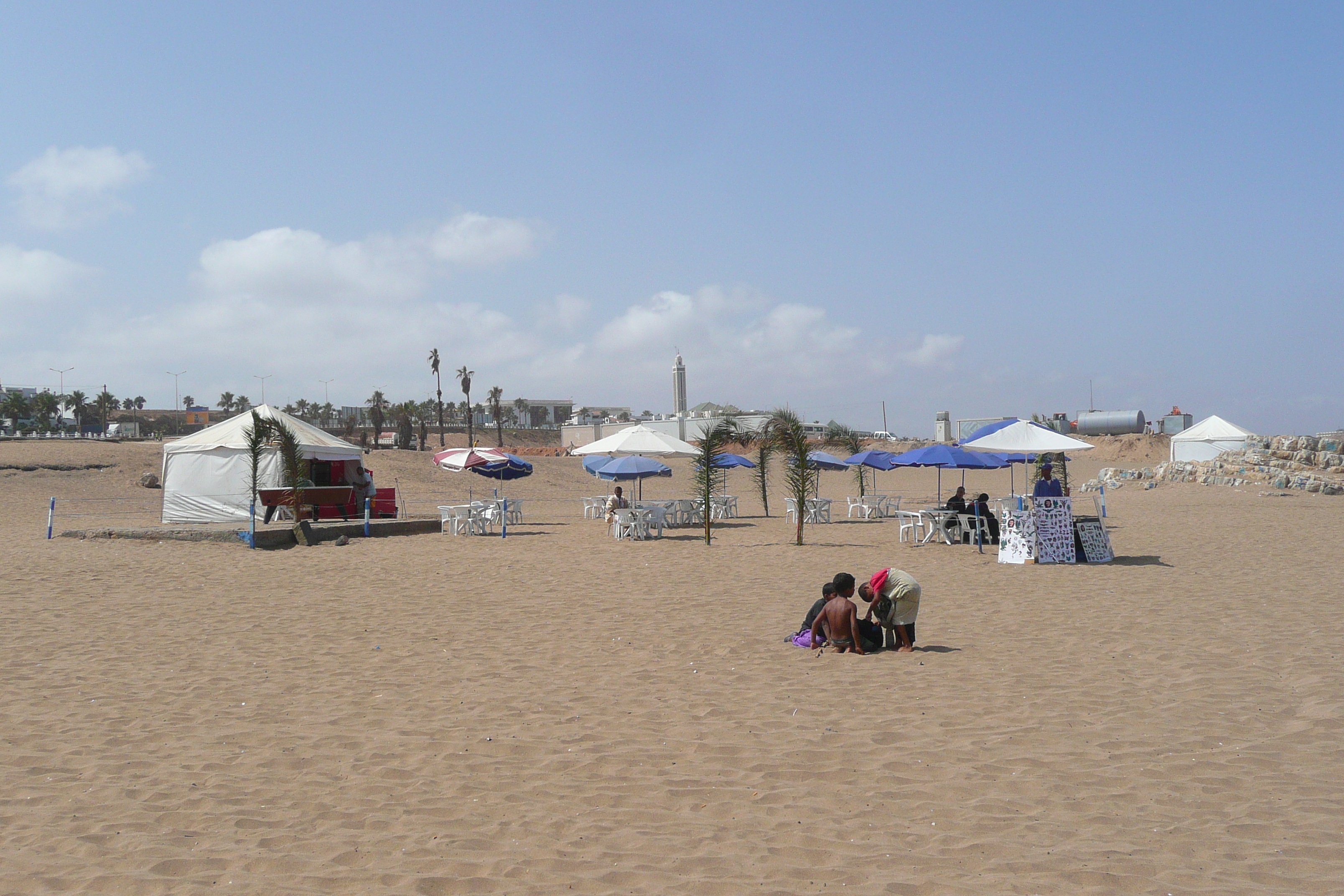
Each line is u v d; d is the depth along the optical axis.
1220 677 7.16
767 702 6.69
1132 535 19.89
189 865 3.95
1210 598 11.12
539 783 5.00
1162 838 4.12
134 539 20.09
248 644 9.02
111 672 7.82
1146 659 7.85
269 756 5.52
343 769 5.27
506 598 11.93
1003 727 5.92
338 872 3.86
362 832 4.33
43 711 6.57
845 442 29.86
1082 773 5.00
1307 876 3.72
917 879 3.73
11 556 16.95
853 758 5.36
